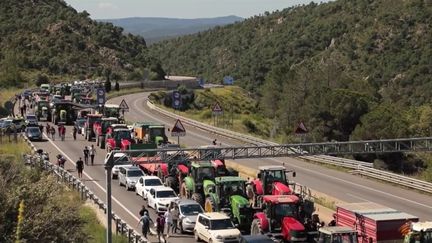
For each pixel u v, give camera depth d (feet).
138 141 205.36
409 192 169.78
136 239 108.78
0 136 234.79
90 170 190.60
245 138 258.16
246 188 131.03
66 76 588.50
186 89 467.11
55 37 653.71
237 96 508.12
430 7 616.80
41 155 176.65
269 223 112.88
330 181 185.88
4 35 645.92
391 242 106.93
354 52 624.59
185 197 143.84
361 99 286.87
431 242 98.02
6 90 481.87
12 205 86.02
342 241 97.25
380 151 148.66
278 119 355.36
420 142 174.40
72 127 287.28
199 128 302.86
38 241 85.35
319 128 282.36
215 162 147.84
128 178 165.07
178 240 120.98
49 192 94.89
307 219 114.62
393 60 565.53
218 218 116.26
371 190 172.24
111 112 275.59
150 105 375.66
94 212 128.26
